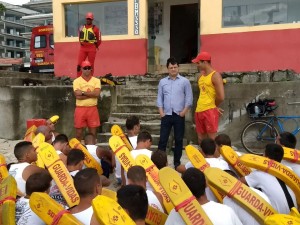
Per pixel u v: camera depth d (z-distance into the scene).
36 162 3.64
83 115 5.71
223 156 3.47
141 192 2.16
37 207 2.15
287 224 1.92
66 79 10.02
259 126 6.74
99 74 9.76
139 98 7.89
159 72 10.02
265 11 8.34
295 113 6.68
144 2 9.34
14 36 43.97
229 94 6.98
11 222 2.30
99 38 7.99
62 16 10.04
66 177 3.00
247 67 8.45
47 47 14.77
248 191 2.44
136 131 4.96
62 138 4.36
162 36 10.55
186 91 5.30
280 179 2.95
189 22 10.47
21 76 10.87
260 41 8.34
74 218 2.17
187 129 6.95
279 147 3.24
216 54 8.64
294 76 7.76
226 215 2.29
